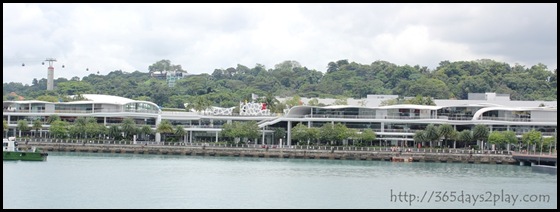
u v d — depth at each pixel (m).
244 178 192.88
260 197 159.00
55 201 148.50
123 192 162.62
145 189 168.00
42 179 180.00
